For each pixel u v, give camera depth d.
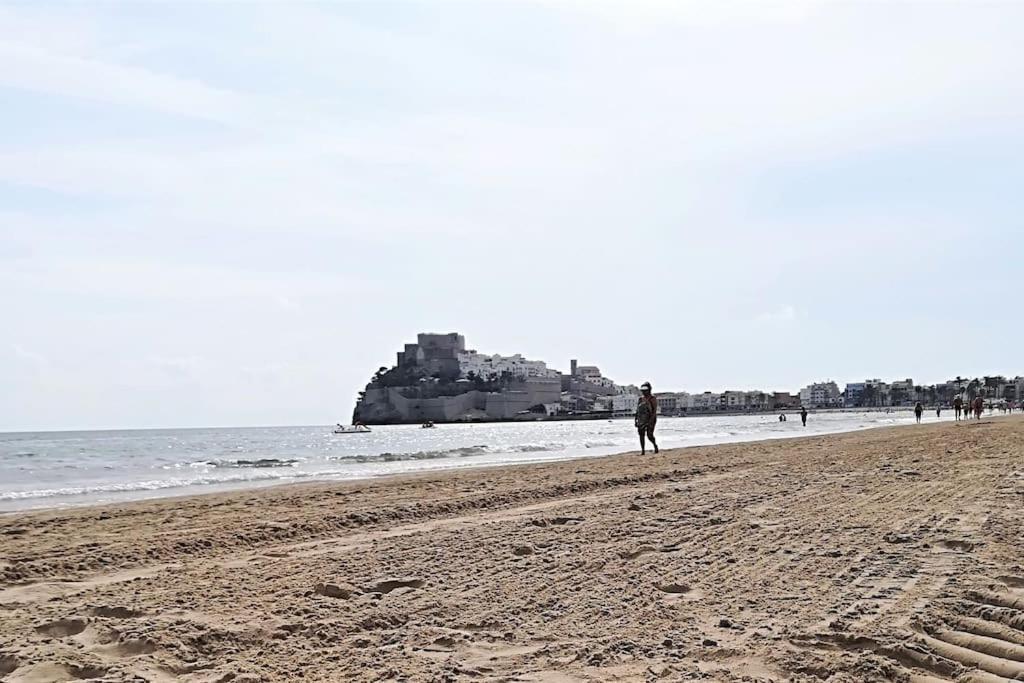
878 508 11.38
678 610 6.42
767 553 8.45
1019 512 10.66
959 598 6.46
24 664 5.18
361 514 12.20
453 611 6.51
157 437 114.56
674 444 46.72
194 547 9.82
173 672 5.02
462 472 21.56
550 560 8.43
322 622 6.15
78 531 11.15
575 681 4.81
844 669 4.95
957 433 35.62
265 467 34.00
